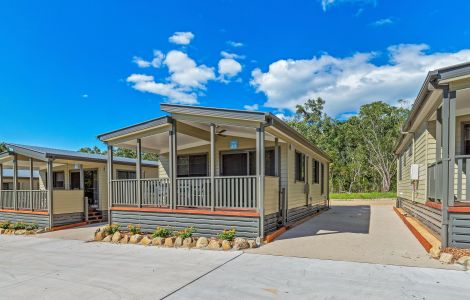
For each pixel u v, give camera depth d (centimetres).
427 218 843
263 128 762
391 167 3019
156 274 529
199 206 830
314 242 741
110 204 1002
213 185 805
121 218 972
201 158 1170
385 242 729
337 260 581
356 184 3027
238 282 475
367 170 3122
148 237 816
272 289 442
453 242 583
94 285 485
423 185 904
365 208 1733
